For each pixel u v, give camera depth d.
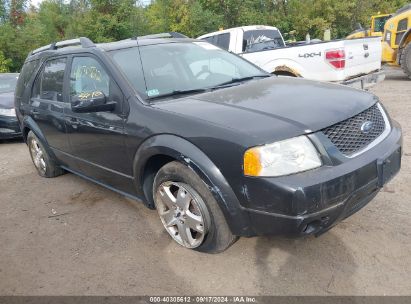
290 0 29.19
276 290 2.79
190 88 3.78
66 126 4.40
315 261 3.04
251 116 2.88
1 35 24.23
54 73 4.82
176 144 3.01
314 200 2.55
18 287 3.12
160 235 3.66
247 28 9.00
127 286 3.00
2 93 9.16
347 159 2.73
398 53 11.64
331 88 3.48
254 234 2.87
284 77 4.14
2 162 6.86
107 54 3.91
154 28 27.38
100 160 4.03
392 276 2.80
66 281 3.13
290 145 2.63
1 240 3.91
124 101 3.55
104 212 4.28
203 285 2.92
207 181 2.86
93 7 27.20
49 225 4.13
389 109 7.71
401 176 4.39
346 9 28.52
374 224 3.45
